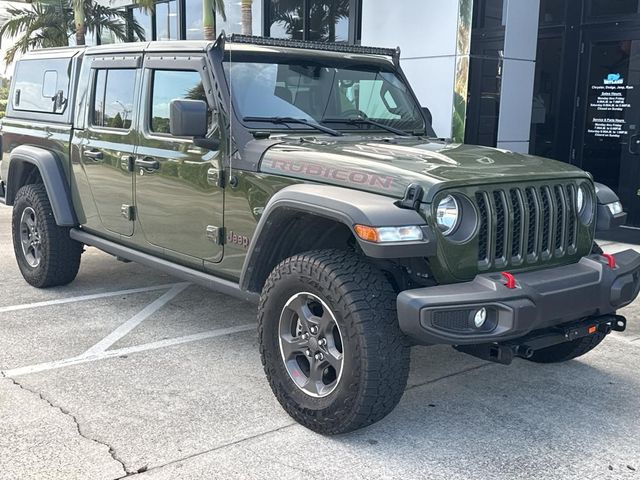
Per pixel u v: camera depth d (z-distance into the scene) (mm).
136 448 3348
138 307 5676
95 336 4957
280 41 4602
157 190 4723
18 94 6566
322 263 3402
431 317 3092
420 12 9578
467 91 9211
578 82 9539
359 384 3252
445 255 3299
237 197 4109
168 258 4805
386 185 3375
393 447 3422
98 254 7582
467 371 4465
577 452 3408
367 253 3158
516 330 3186
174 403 3867
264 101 4305
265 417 3717
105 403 3848
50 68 6066
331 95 4656
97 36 17078
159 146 4664
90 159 5371
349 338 3268
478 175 3430
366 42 10359
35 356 4543
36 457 3242
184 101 3896
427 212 3242
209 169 4270
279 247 3893
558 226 3803
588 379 4352
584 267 3656
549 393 4125
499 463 3285
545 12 9766
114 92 5172
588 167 9617
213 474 3131
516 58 9242
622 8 9016
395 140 4414
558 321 3461
